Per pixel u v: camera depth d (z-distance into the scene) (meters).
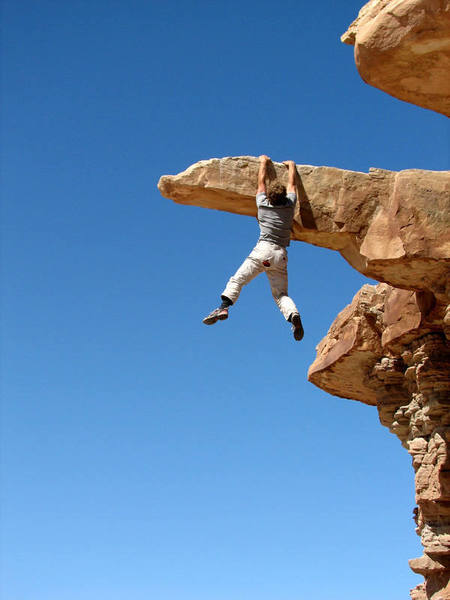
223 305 12.09
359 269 13.54
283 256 12.35
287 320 12.05
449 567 15.89
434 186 12.85
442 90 12.30
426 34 11.13
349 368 18.67
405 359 16.83
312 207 13.07
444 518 15.83
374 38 11.45
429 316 15.13
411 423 17.08
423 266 12.97
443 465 15.59
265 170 12.97
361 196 13.16
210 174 12.91
